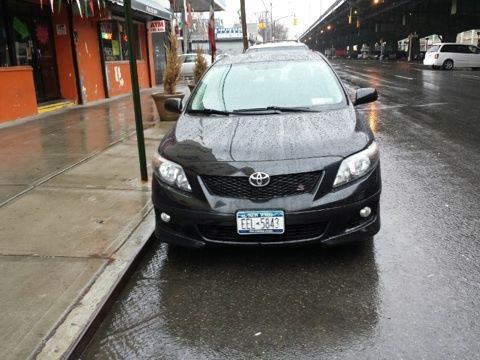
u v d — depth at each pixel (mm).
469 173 6355
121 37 18469
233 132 4129
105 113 12430
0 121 10641
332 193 3639
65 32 14023
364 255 4012
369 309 3252
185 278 3807
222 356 2859
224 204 3645
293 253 4098
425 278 3613
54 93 14086
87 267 3836
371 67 37281
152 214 4902
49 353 2822
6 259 4004
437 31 55625
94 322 3148
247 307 3363
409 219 4773
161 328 3168
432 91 17078
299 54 5770
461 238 4297
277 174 3607
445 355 2752
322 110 4547
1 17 11562
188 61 26391
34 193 5668
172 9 20875
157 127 9977
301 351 2867
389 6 51219
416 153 7559
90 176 6305
